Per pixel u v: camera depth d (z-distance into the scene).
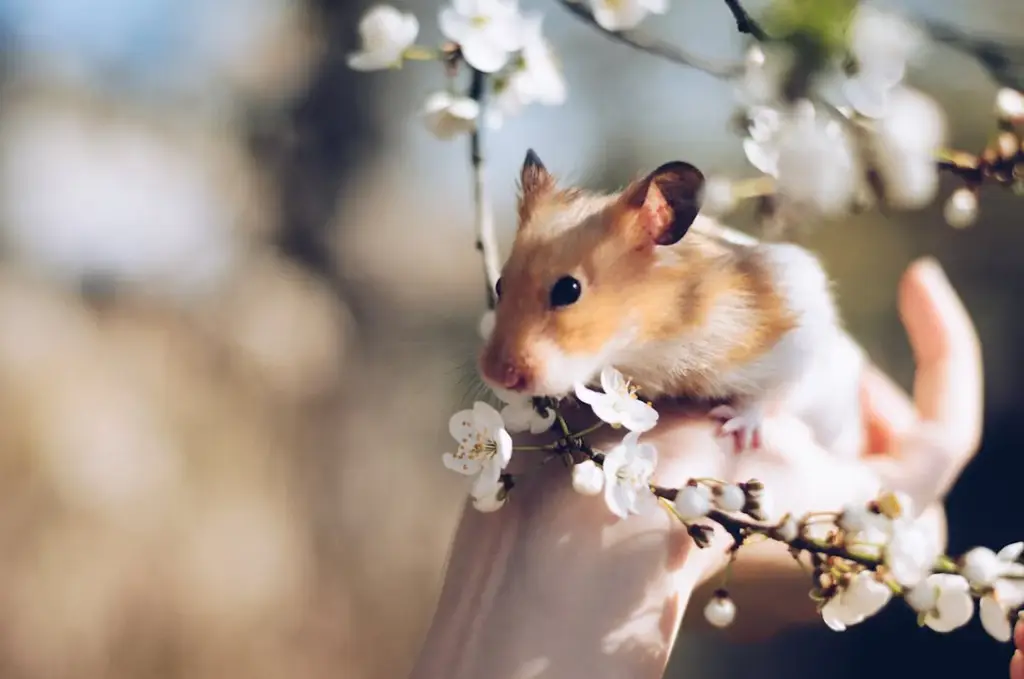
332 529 0.97
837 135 0.35
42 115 1.16
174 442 0.91
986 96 0.73
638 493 0.39
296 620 0.89
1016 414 0.85
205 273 1.14
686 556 0.42
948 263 0.92
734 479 0.44
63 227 1.09
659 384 0.44
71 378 0.90
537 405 0.42
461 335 1.25
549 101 0.46
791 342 0.44
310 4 1.32
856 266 0.94
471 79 0.46
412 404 1.14
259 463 0.96
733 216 0.58
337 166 1.33
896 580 0.37
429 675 0.42
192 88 1.27
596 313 0.42
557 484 0.43
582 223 0.42
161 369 0.98
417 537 0.99
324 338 1.15
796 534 0.38
